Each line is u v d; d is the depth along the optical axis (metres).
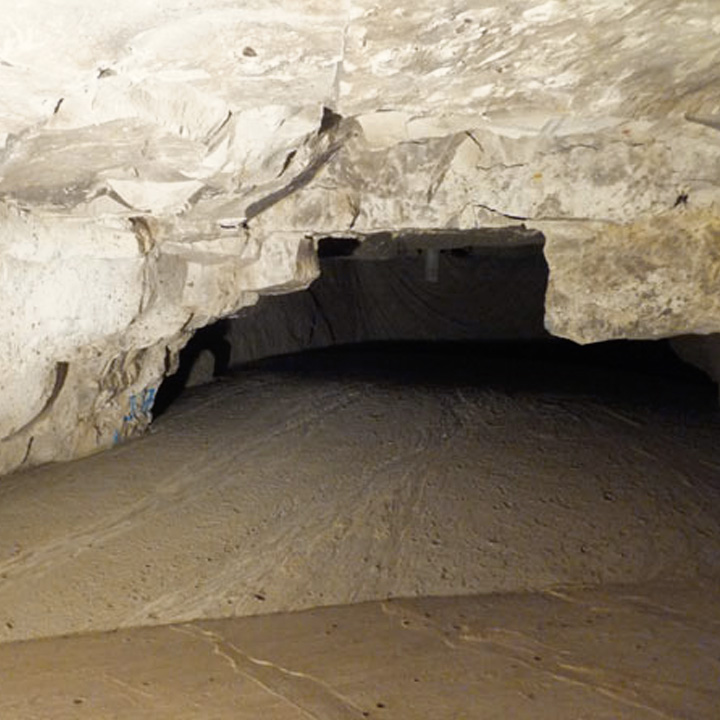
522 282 9.48
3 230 3.61
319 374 6.98
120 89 2.29
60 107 2.38
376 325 9.48
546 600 3.35
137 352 5.08
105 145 2.69
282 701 2.67
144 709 2.64
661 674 2.70
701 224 3.33
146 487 4.64
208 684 2.80
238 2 1.84
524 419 5.26
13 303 4.00
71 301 4.12
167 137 2.62
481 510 4.13
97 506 4.40
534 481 4.36
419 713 2.57
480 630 3.12
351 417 5.56
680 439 4.82
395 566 3.73
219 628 3.27
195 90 2.35
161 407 6.07
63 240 3.85
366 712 2.59
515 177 3.32
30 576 3.73
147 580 3.70
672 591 3.32
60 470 4.86
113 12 1.85
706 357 5.66
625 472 4.39
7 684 2.85
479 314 9.55
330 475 4.67
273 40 2.06
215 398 6.29
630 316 3.61
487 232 4.67
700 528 3.79
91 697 2.74
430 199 3.54
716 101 2.59
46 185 3.20
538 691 2.65
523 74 2.38
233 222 3.79
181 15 1.89
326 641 3.11
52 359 4.37
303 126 2.67
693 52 2.21
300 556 3.85
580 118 2.81
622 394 5.88
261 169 3.00
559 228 3.55
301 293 8.75
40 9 1.81
